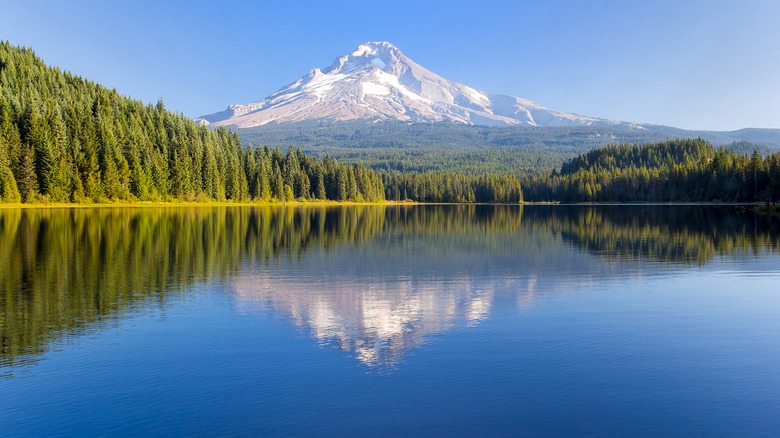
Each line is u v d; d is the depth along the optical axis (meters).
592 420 13.92
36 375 16.86
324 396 15.31
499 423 13.76
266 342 20.23
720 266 40.16
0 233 60.38
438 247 53.56
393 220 105.38
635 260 43.81
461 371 17.19
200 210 135.75
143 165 160.38
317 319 23.70
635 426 13.62
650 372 17.08
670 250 50.78
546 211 161.25
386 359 18.31
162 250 47.56
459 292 30.05
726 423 13.79
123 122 172.62
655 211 147.12
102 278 33.25
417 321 23.39
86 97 189.00
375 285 32.12
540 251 50.22
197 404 14.84
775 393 15.49
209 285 31.53
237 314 24.53
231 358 18.39
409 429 13.47
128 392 15.62
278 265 40.09
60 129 141.62
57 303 26.34
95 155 145.00
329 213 137.75
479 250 51.09
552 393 15.50
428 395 15.38
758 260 43.56
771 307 26.00
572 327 22.30
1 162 124.31
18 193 126.25
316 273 36.56
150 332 21.48
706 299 27.91
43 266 37.69
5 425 13.72
